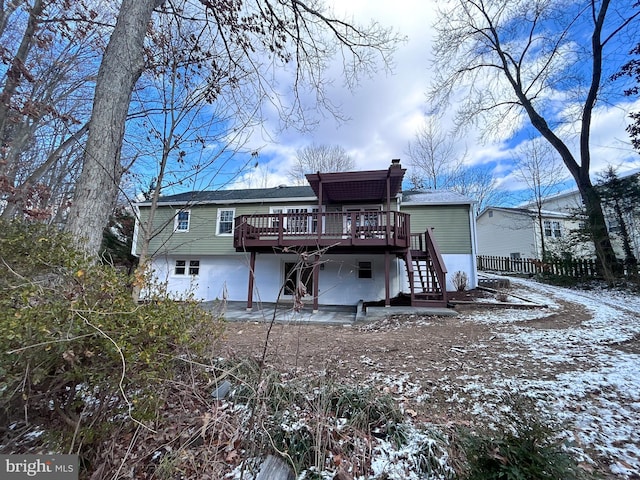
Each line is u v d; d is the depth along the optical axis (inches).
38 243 89.8
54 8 267.0
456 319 288.4
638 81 416.2
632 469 76.5
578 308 313.0
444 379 136.2
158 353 82.1
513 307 326.3
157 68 187.9
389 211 380.8
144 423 81.7
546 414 102.5
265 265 502.3
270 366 113.7
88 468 82.7
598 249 449.7
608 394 117.5
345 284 477.4
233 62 213.8
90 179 139.4
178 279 518.0
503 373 142.3
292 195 530.6
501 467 64.2
